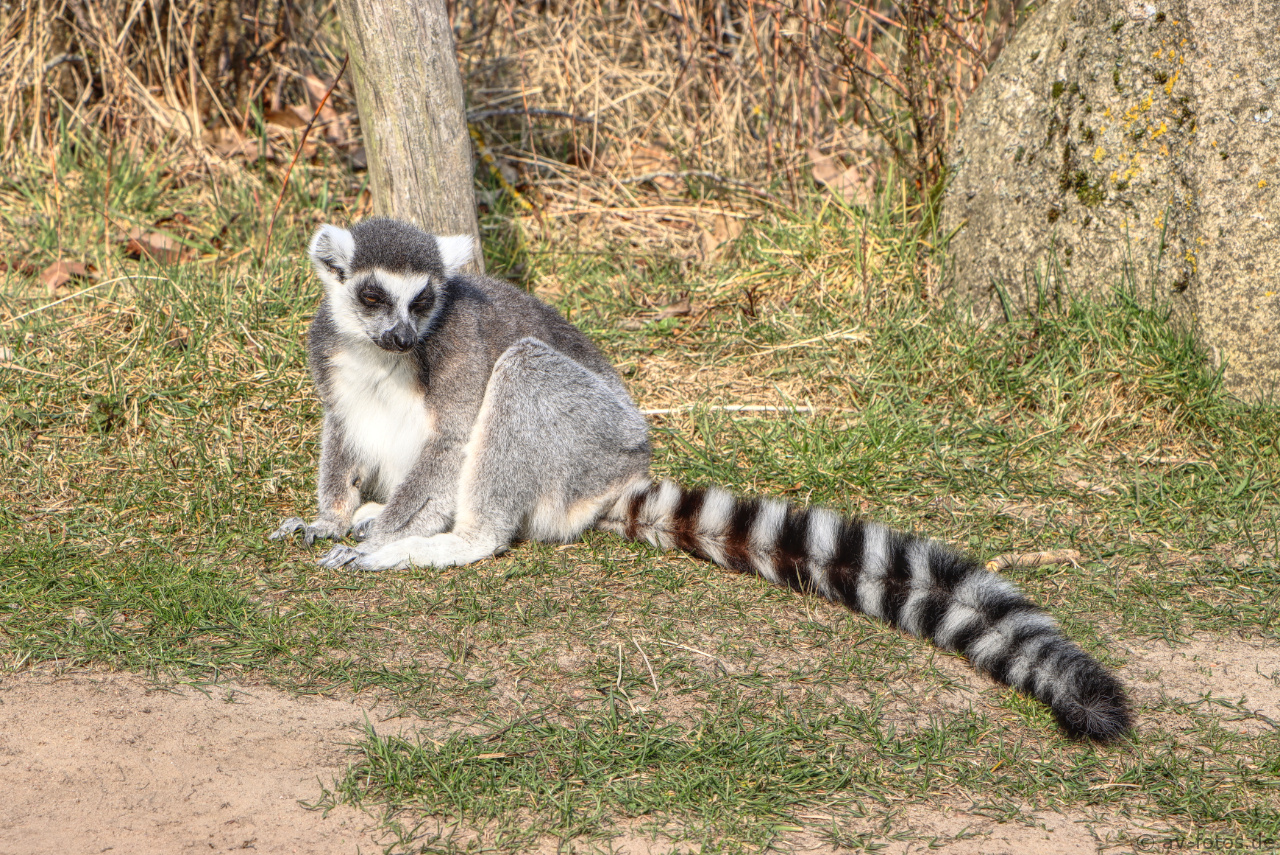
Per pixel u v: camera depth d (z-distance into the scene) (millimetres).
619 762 4355
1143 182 8086
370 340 6113
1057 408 7906
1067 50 8531
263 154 10750
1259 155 7586
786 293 9578
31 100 10906
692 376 8672
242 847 3789
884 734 4641
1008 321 8727
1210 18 7711
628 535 6508
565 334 7039
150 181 10352
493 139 11703
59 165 10469
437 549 6105
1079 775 4398
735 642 5383
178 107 10883
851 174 10734
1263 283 7598
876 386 8328
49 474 6789
